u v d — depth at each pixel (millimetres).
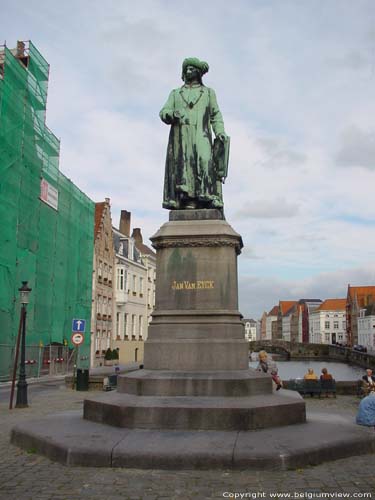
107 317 44719
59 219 30641
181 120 10773
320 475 6105
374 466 6512
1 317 23109
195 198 10578
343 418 9008
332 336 138750
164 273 9789
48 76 29062
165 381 8445
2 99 23078
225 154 10828
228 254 9781
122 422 7711
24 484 5863
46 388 21703
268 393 8672
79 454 6562
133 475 6141
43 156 28078
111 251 46156
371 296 113125
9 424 10867
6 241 23328
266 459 6277
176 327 9359
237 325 9438
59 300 30281
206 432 7344
